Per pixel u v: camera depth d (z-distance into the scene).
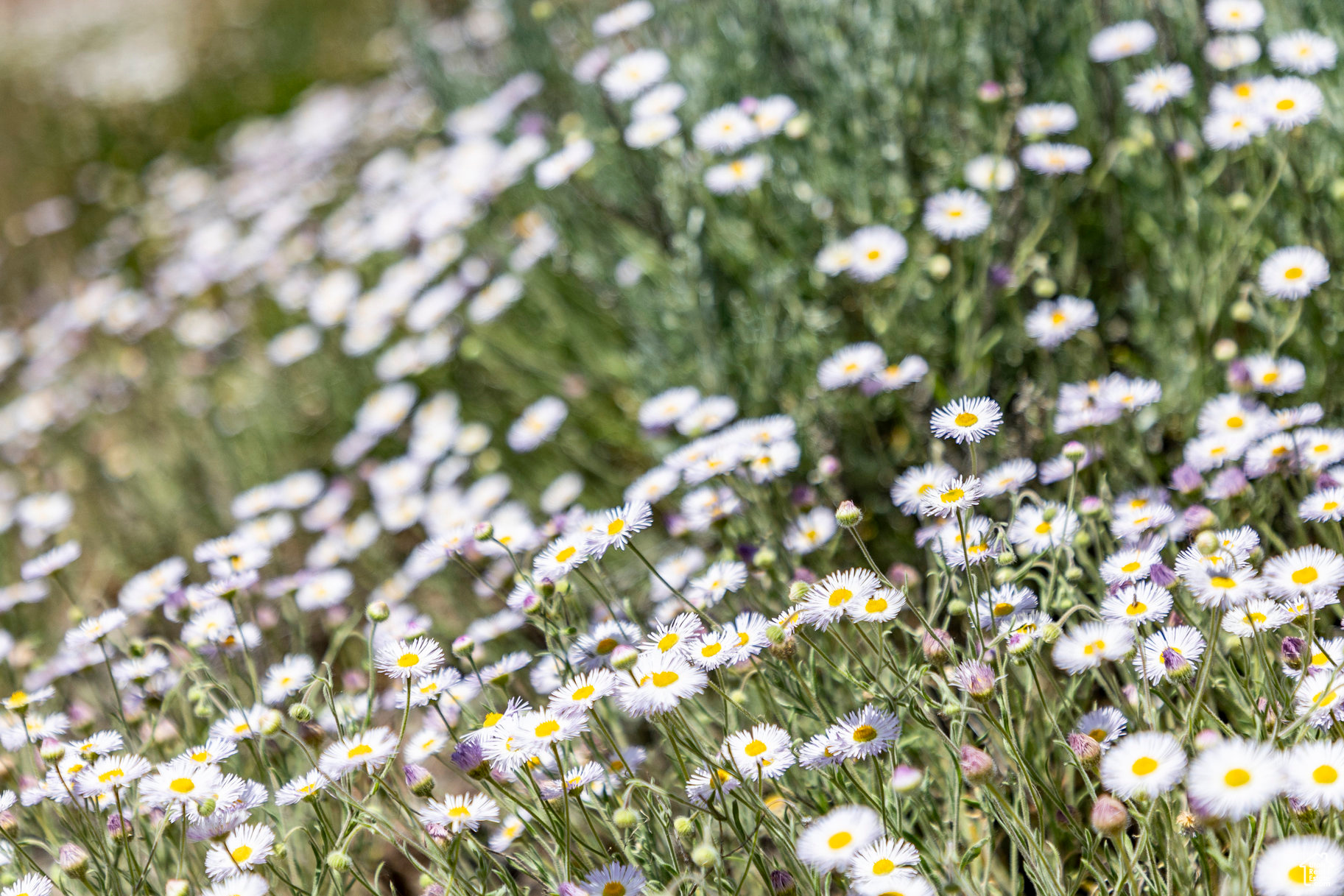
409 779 1.63
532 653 2.41
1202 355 2.63
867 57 3.34
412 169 5.30
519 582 2.21
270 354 4.66
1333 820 1.30
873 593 1.57
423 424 4.02
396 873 2.24
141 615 2.87
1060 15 3.25
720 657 1.58
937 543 1.86
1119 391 2.12
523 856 1.72
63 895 1.78
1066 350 2.74
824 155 3.32
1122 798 1.41
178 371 5.46
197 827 1.65
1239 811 1.11
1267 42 2.93
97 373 5.72
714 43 3.75
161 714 2.11
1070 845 1.72
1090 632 1.53
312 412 4.70
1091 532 1.97
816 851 1.32
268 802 1.91
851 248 2.87
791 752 1.53
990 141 3.22
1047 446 2.51
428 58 5.54
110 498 4.60
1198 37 2.90
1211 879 1.43
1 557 4.31
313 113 7.34
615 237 3.87
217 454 4.62
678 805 1.91
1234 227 2.63
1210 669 1.62
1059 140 3.27
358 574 3.46
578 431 3.66
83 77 9.60
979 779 1.34
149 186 7.99
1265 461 1.96
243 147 7.66
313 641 3.15
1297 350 2.58
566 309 4.12
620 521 1.86
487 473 3.74
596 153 4.04
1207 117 2.77
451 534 2.41
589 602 2.61
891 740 1.49
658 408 2.92
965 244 3.08
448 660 2.71
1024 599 1.69
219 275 5.62
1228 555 1.53
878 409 2.95
